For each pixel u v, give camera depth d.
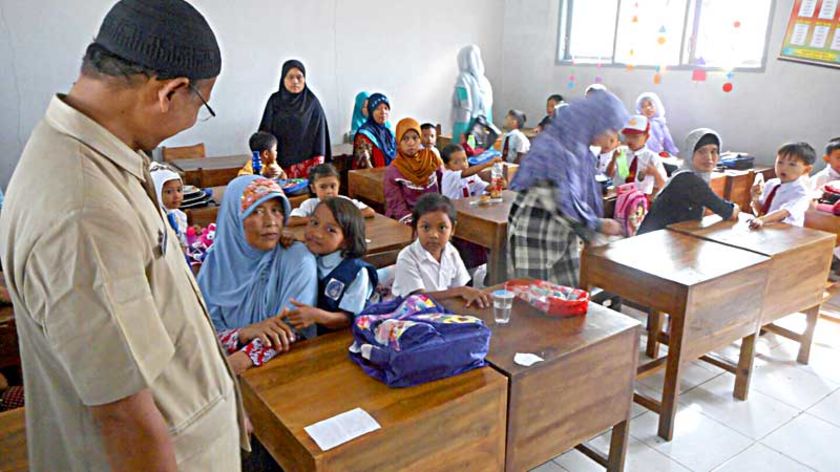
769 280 2.44
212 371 0.95
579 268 2.46
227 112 5.41
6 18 4.29
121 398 0.75
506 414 1.50
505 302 1.75
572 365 1.62
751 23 5.15
